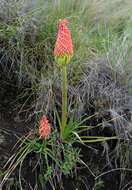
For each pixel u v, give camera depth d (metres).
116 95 1.26
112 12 1.53
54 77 1.24
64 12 1.40
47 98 1.21
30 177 1.12
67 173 1.14
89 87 1.24
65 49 0.99
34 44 1.30
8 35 1.28
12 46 1.27
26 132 1.18
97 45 1.37
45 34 1.32
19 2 1.36
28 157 1.14
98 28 1.42
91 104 1.26
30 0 1.39
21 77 1.26
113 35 1.42
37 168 1.13
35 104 1.23
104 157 1.21
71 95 1.23
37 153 1.14
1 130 1.17
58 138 1.16
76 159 1.15
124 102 1.27
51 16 1.36
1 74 1.29
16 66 1.28
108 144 1.23
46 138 1.12
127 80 1.31
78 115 1.21
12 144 1.15
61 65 1.01
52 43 1.32
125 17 1.52
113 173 1.20
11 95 1.26
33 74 1.26
